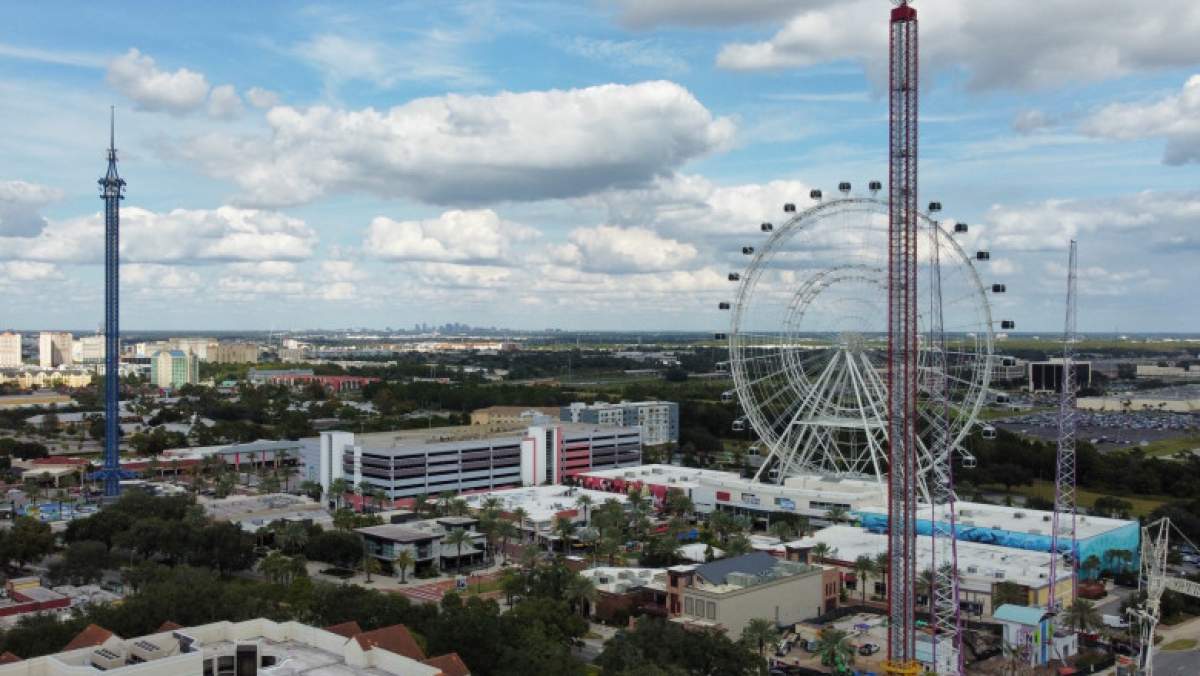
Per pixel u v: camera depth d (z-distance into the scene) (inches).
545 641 6702.8
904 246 6156.5
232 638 5693.9
